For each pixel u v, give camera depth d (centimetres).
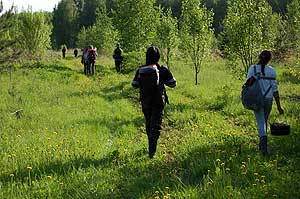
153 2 3428
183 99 1638
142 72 809
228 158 708
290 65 2528
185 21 2380
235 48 1822
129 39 3400
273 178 589
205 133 991
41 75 2370
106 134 1029
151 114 810
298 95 1691
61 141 916
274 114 1159
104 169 708
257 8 1802
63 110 1366
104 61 3947
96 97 1664
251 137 925
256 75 750
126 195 583
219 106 1449
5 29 1535
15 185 632
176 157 760
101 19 5672
